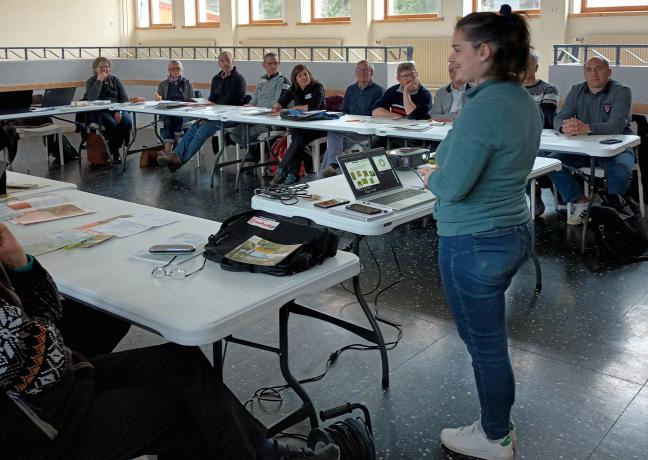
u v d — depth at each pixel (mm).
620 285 3715
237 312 1749
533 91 5180
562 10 9758
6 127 6711
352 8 11875
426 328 3211
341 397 2604
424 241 4574
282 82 7352
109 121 7531
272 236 2162
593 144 4172
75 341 2127
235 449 1698
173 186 6379
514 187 1883
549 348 2984
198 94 8148
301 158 6320
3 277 1532
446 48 11008
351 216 2645
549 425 2404
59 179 6707
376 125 5387
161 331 1710
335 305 3498
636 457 2221
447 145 1893
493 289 1938
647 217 4914
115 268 2086
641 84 6762
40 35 13453
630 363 2838
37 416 1443
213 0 13898
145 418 1582
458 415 2477
